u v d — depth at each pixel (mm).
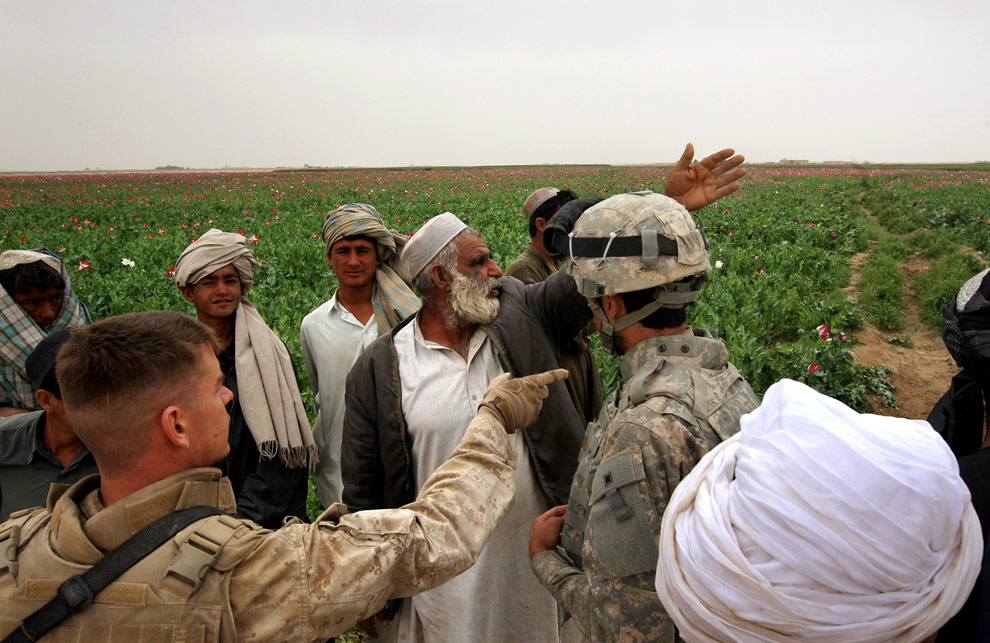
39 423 2449
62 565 1219
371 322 3658
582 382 2893
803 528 1071
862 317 10172
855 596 1074
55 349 2289
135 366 1246
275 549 1286
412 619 2527
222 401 1432
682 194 2293
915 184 41500
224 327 3262
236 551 1236
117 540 1239
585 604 1544
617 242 1592
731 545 1135
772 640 1116
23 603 1203
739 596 1120
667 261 1566
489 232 17375
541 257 4094
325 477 3729
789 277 12320
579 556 1778
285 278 12570
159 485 1283
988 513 1434
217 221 23469
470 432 1785
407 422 2498
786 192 34188
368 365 2562
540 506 2531
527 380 1957
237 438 3059
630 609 1441
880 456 1084
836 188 37688
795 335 9484
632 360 1684
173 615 1179
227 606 1209
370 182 50250
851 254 15922
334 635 1335
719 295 10008
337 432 3662
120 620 1172
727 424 1508
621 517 1451
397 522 1440
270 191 41375
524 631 2572
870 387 7426
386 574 1373
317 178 55906
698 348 1642
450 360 2521
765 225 18969
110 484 1344
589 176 56031
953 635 1368
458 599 2447
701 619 1186
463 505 1606
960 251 14875
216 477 1385
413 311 3553
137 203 34969
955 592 1121
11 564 1240
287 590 1260
